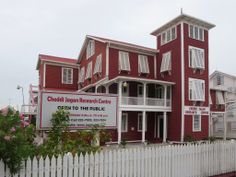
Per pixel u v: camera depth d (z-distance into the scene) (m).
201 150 9.65
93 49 31.28
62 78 35.53
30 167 6.30
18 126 6.03
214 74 46.44
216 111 34.34
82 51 34.72
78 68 36.94
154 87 30.91
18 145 5.81
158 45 31.23
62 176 6.74
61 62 35.34
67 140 8.25
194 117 27.56
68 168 6.85
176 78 27.80
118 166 7.71
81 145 8.21
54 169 6.61
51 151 7.38
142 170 8.15
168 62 28.88
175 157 8.91
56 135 8.42
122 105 24.19
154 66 31.12
